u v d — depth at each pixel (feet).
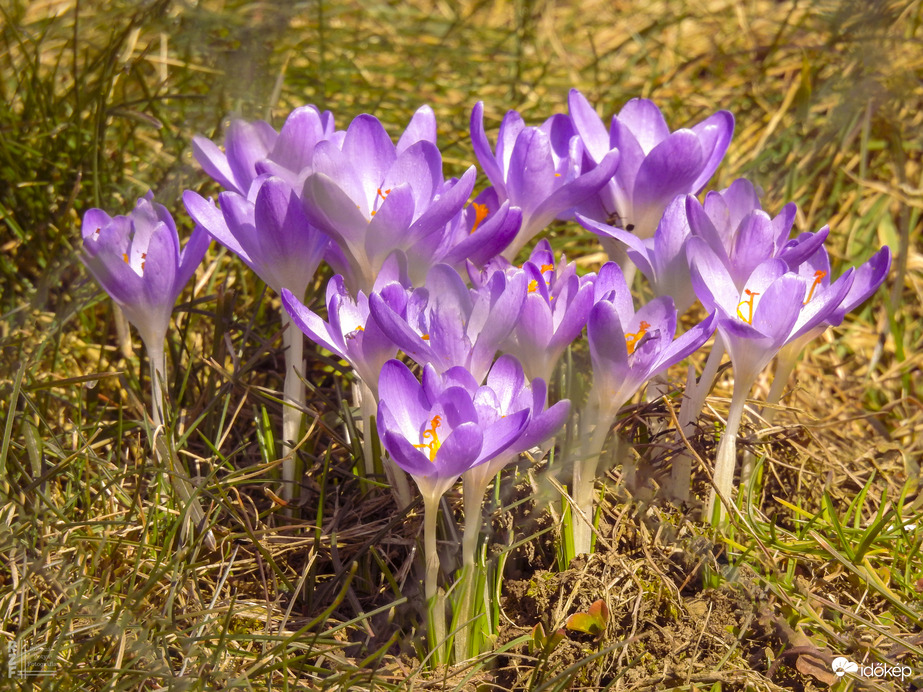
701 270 2.57
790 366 2.75
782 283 2.52
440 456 2.39
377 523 2.69
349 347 2.55
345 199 2.54
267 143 2.73
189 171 3.22
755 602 2.62
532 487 2.67
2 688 2.48
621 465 2.73
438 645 2.52
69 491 2.73
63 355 3.02
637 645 2.57
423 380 2.43
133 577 2.59
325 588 2.62
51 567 2.61
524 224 2.73
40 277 3.02
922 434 3.05
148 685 2.53
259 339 2.87
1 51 3.43
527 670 2.56
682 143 2.68
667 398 2.71
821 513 2.72
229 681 2.50
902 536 2.70
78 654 2.50
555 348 2.57
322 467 2.79
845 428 3.08
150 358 2.70
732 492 2.75
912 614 2.59
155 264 2.64
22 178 3.15
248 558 2.69
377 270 2.61
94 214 2.69
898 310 3.31
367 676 2.51
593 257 3.38
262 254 2.64
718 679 2.53
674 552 2.66
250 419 2.90
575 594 2.59
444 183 2.69
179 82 3.42
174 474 2.64
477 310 2.50
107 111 3.18
